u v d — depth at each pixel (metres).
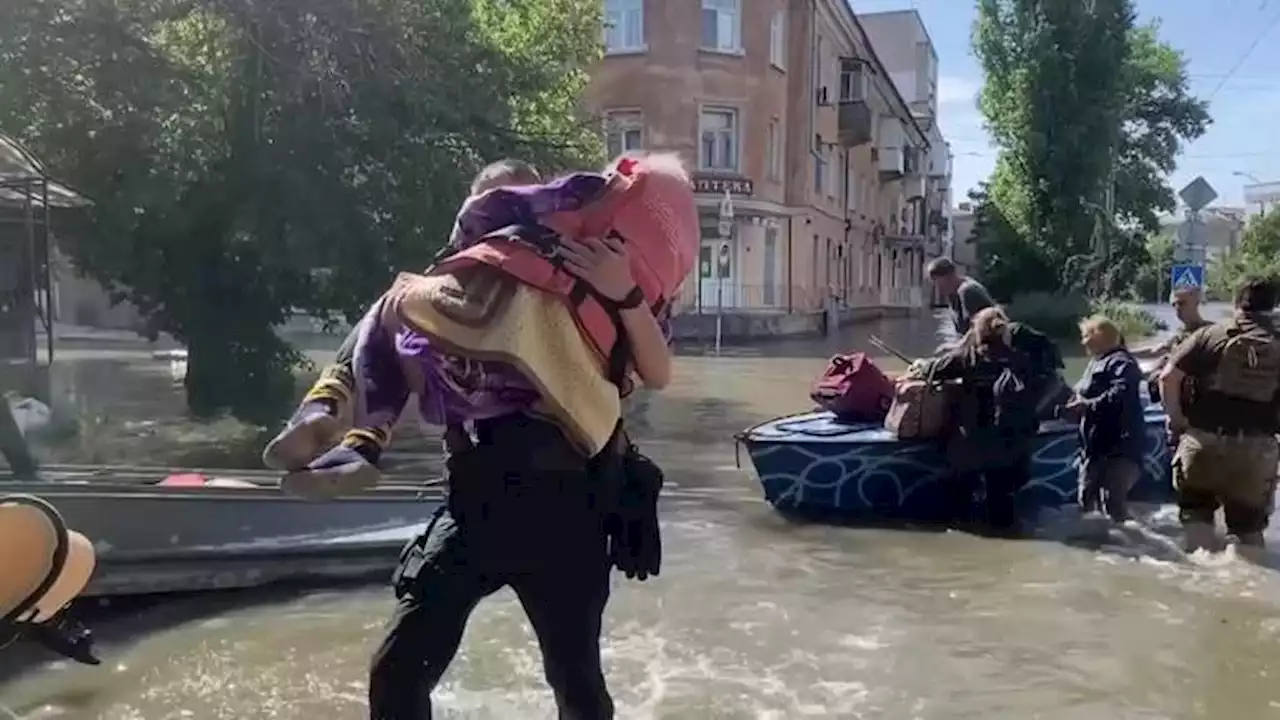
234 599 6.30
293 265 13.20
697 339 32.03
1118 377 8.78
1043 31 40.97
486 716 4.65
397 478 8.55
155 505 6.20
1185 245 21.69
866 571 7.27
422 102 13.77
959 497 8.83
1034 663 5.46
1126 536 8.36
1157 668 5.41
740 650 5.62
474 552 2.69
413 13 14.04
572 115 19.45
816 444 9.04
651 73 33.84
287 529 6.62
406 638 2.71
